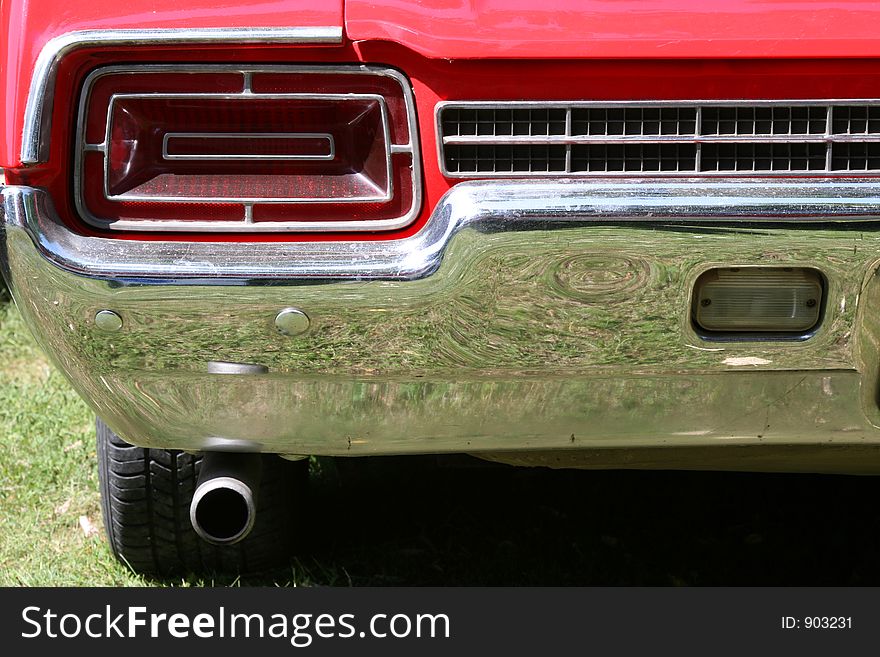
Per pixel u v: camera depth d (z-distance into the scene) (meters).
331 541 2.94
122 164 1.86
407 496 3.18
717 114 1.85
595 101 1.83
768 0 1.82
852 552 2.93
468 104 1.83
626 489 3.25
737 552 2.93
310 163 1.87
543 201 1.78
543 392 1.89
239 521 2.14
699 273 1.81
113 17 1.78
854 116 1.85
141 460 2.55
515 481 3.28
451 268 1.80
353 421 1.92
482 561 2.85
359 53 1.82
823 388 1.89
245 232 1.88
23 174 1.84
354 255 1.83
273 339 1.85
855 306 1.83
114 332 1.85
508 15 1.81
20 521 3.03
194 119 1.85
